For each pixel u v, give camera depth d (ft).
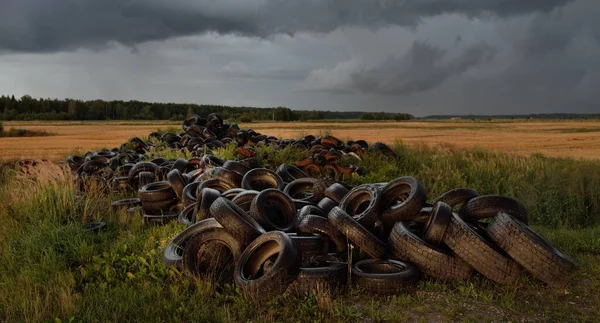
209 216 25.17
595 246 26.16
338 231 22.88
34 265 22.77
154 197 33.42
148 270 22.09
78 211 31.53
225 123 69.87
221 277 20.36
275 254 20.43
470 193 26.27
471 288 19.47
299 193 33.50
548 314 17.66
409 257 21.11
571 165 48.62
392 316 17.30
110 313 17.67
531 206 37.88
